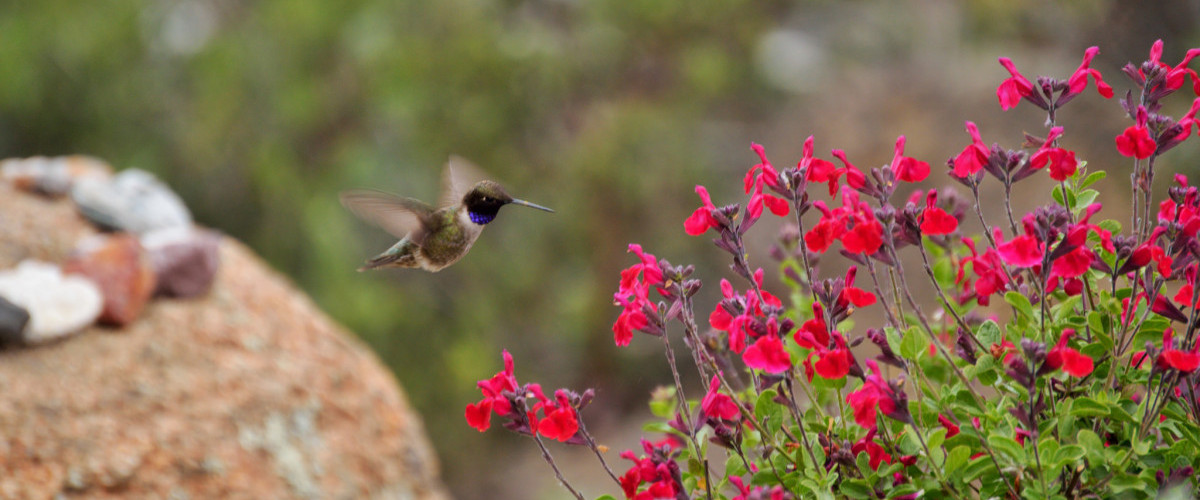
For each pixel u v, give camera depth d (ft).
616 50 62.85
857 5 75.10
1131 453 11.89
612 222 63.00
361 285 53.93
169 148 57.62
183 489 23.70
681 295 13.11
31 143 58.54
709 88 62.34
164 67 58.54
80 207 29.30
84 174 31.68
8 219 28.55
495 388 13.23
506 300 61.00
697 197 63.72
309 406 27.63
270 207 56.39
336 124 58.23
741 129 69.67
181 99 58.18
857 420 12.46
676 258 63.67
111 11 57.57
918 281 44.88
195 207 57.67
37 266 26.53
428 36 58.23
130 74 57.98
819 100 70.64
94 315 25.66
